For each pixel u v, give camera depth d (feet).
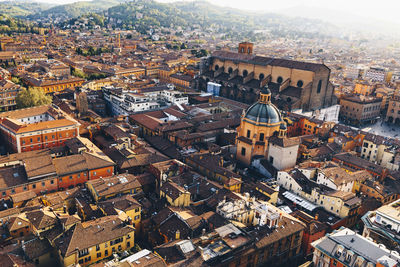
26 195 411.34
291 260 388.78
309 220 414.62
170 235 361.51
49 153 511.81
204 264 305.32
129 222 371.76
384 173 536.83
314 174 520.01
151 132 652.48
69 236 334.03
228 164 546.26
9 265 304.30
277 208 426.92
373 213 373.20
